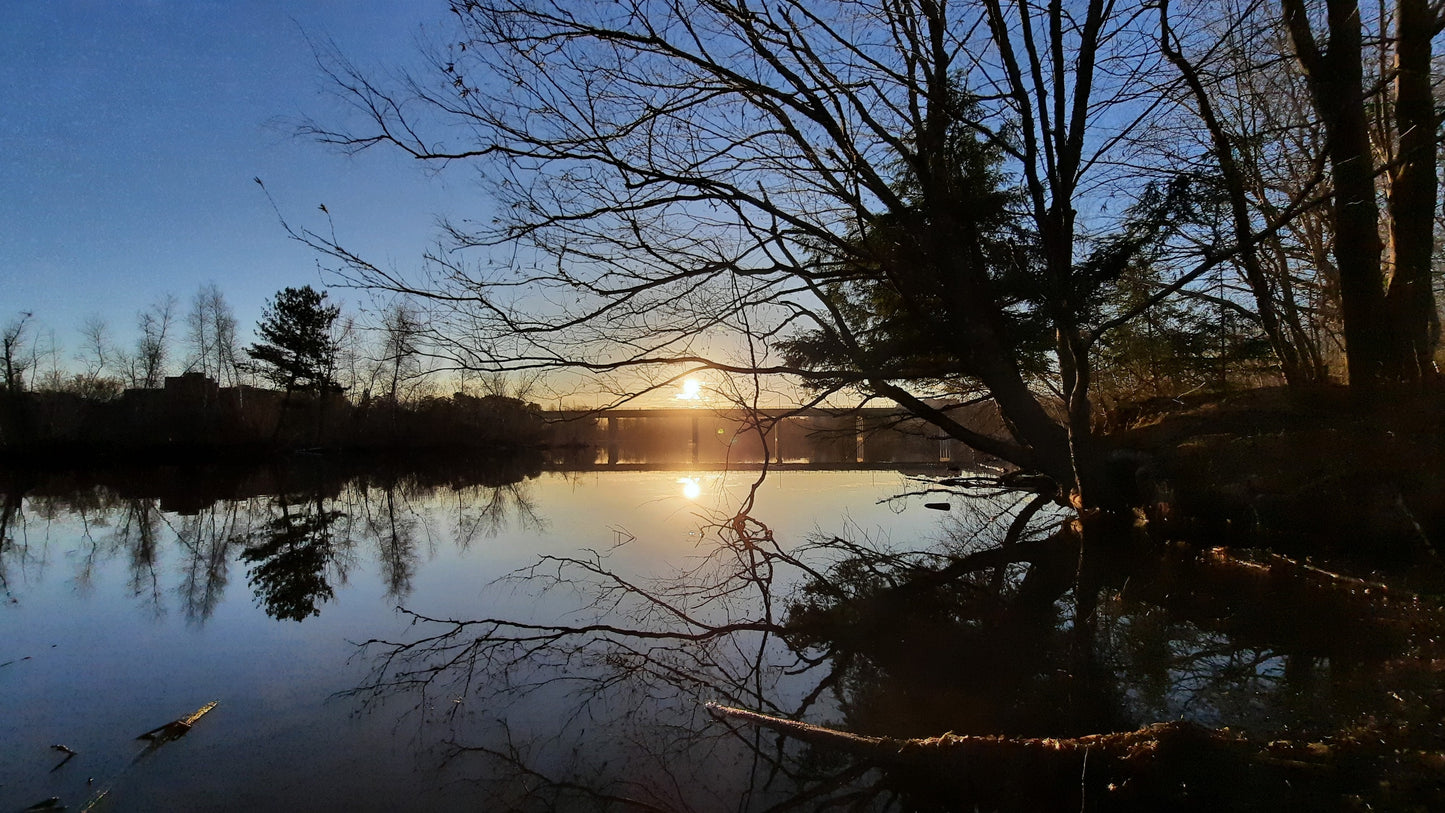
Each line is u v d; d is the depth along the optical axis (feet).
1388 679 13.70
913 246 35.40
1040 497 45.98
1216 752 10.89
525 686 17.42
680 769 13.04
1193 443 29.63
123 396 147.13
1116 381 50.14
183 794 12.30
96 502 68.28
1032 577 26.99
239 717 15.64
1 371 129.29
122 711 16.01
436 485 83.10
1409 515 20.54
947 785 12.03
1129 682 15.48
